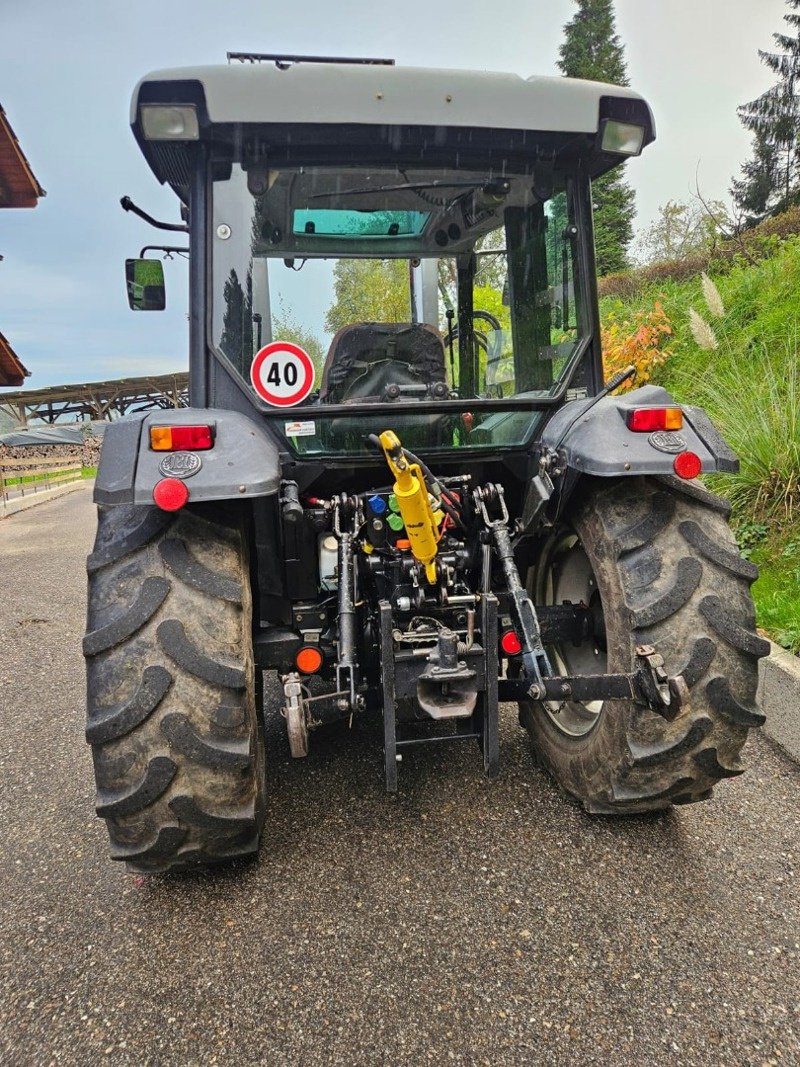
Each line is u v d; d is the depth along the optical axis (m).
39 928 1.81
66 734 3.00
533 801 2.29
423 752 2.63
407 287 2.32
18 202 12.05
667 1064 1.37
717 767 1.88
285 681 1.85
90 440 22.58
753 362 5.19
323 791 2.39
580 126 2.02
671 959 1.63
